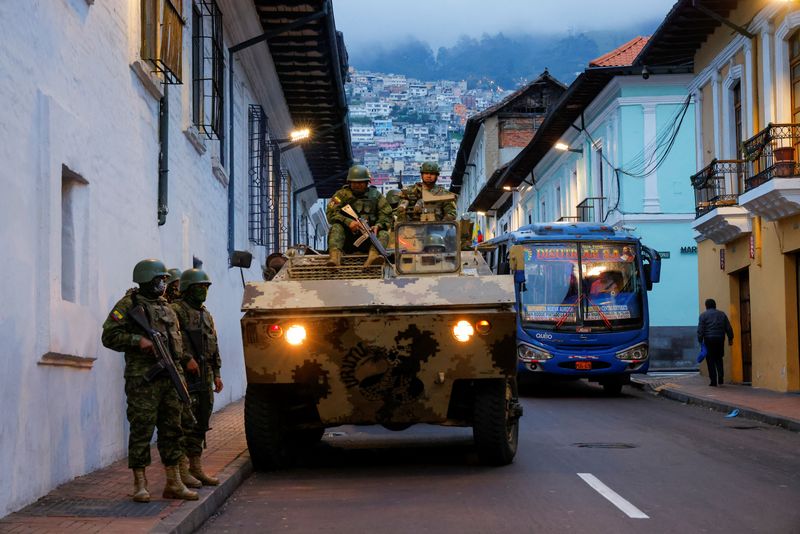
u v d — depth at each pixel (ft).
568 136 136.56
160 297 29.58
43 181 29.09
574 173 138.62
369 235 39.47
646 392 79.87
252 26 68.90
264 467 38.45
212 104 58.23
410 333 36.09
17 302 27.02
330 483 35.22
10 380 26.32
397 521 27.89
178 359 29.43
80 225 33.76
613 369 74.74
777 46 69.62
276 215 88.02
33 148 28.60
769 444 45.14
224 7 62.75
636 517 27.89
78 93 33.01
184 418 29.35
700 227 80.59
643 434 49.16
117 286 37.86
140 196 41.63
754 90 73.56
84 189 33.88
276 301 36.91
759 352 74.59
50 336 28.89
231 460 37.37
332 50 76.54
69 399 31.55
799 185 63.36
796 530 26.20
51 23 30.27
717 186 78.33
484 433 37.19
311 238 159.33
